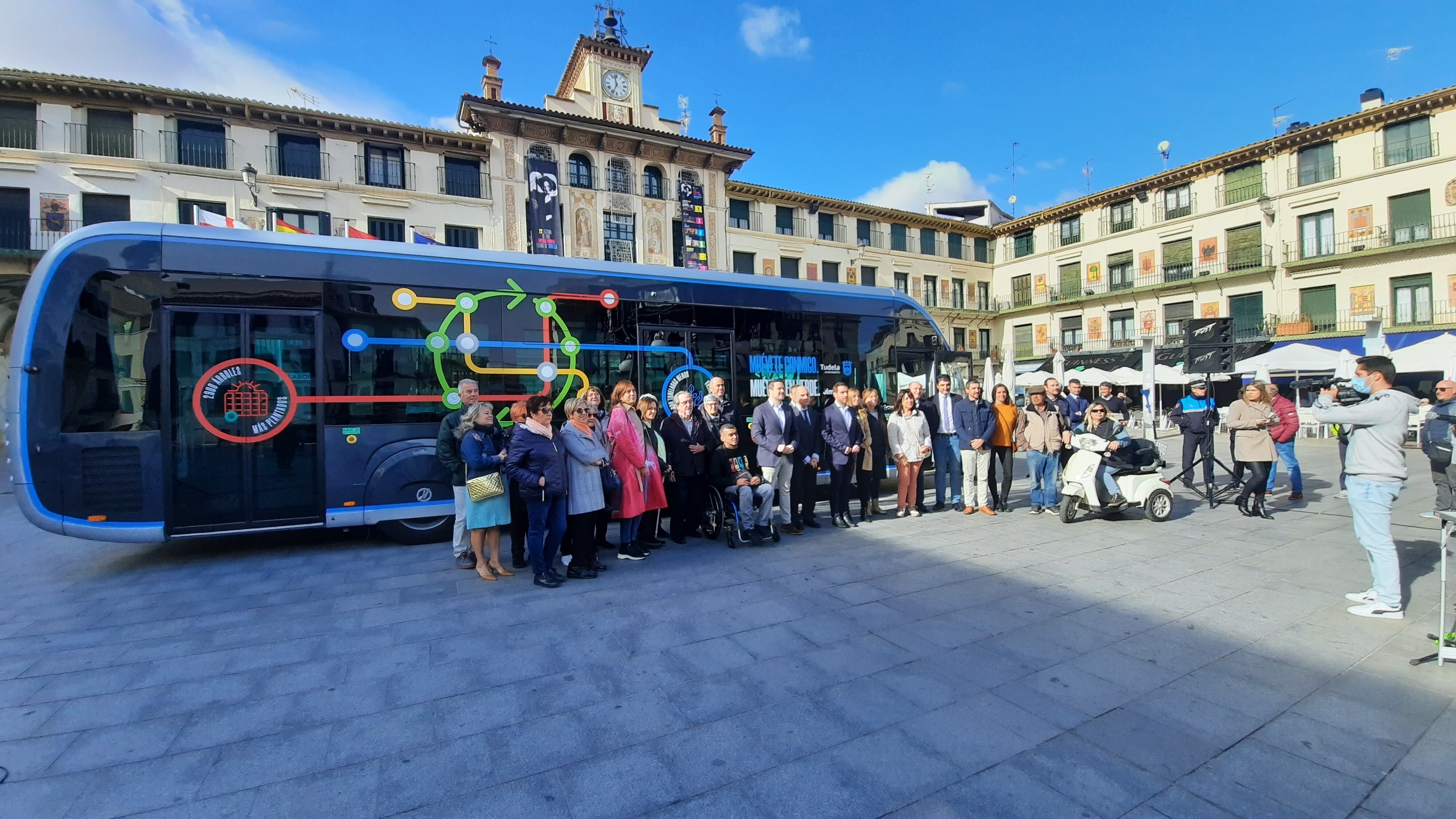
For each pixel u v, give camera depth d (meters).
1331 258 26.28
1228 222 29.84
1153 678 3.43
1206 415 8.98
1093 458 7.37
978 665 3.61
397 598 4.95
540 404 5.09
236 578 5.59
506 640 4.06
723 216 27.69
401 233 22.42
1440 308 23.97
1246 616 4.32
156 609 4.76
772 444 6.71
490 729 2.97
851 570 5.56
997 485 10.04
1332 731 2.88
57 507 5.42
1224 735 2.86
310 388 6.22
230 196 20.52
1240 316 29.69
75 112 19.38
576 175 25.05
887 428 8.30
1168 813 2.33
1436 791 2.44
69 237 5.59
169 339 5.76
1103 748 2.76
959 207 42.97
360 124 21.80
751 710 3.12
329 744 2.86
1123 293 33.38
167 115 20.08
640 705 3.19
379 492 6.43
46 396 5.41
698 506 6.79
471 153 23.45
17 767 2.70
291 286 6.18
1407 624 4.14
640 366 7.71
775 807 2.38
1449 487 3.90
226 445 5.93
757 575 5.45
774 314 8.71
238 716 3.12
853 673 3.52
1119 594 4.82
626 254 25.55
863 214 35.25
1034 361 38.12
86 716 3.14
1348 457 4.50
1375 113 25.33
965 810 2.36
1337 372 16.41
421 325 6.67
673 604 4.70
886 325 9.62
